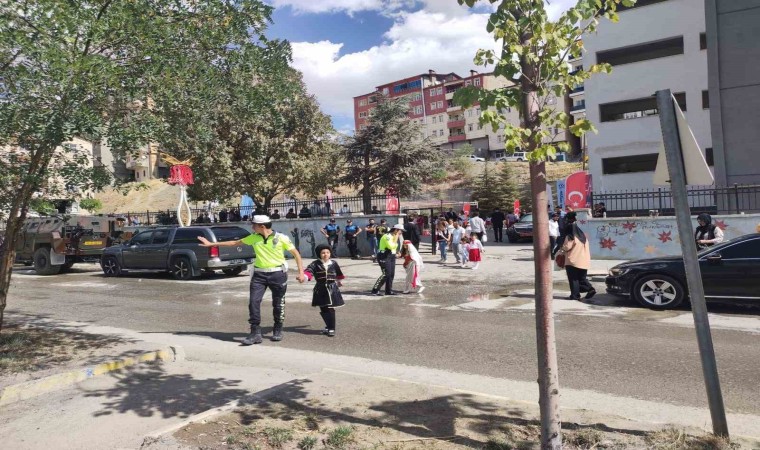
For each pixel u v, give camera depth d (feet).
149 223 96.02
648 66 87.40
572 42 11.03
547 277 10.80
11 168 19.45
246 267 55.83
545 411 10.90
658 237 53.01
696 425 13.91
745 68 63.36
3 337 24.39
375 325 28.22
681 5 83.97
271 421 13.88
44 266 61.00
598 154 92.48
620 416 13.96
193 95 20.68
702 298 11.76
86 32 18.65
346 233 69.51
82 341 23.98
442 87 267.80
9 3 17.69
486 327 26.71
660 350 21.35
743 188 55.57
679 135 11.63
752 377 17.70
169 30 19.33
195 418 14.25
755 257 27.86
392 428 13.28
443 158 113.91
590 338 23.71
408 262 39.27
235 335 26.89
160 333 27.63
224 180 84.38
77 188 21.95
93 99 18.83
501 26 11.00
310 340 25.35
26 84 17.46
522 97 11.00
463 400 15.37
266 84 21.75
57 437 13.91
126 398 16.69
